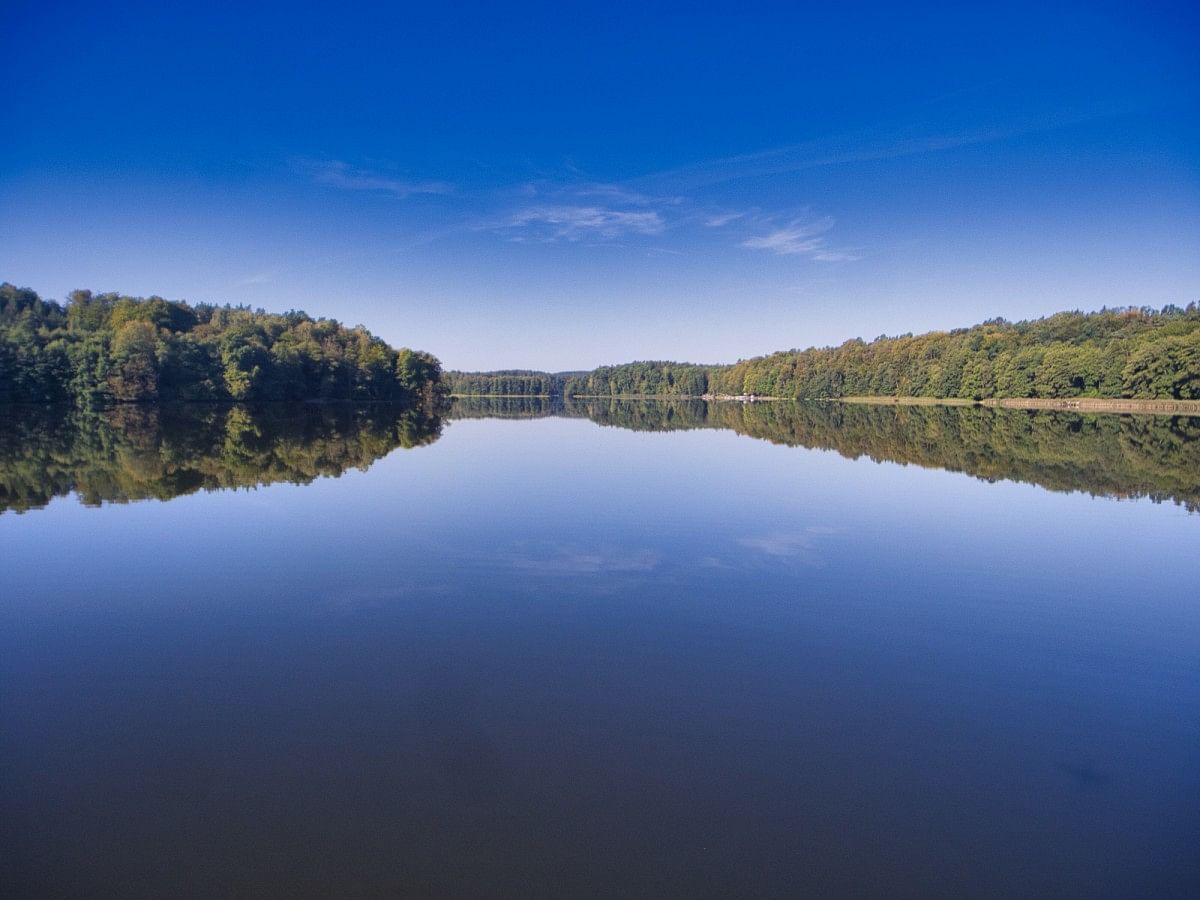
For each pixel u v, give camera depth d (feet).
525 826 21.35
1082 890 19.16
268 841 20.63
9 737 26.48
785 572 48.91
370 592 43.78
